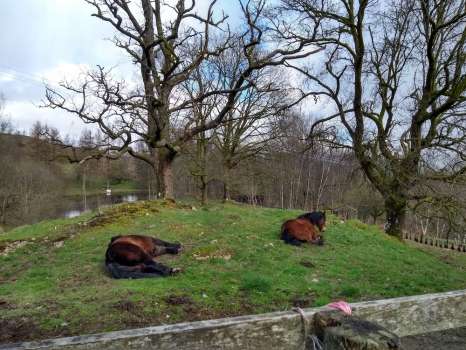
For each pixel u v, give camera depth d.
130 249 7.74
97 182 69.38
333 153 23.11
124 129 14.12
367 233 13.06
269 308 6.22
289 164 37.78
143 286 6.82
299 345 2.70
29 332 5.16
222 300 6.38
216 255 8.75
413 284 8.05
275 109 25.41
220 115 15.75
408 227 35.44
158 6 16.47
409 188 17.41
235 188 33.12
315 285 7.46
